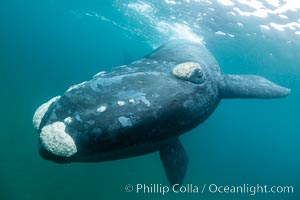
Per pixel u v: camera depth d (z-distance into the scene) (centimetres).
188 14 1418
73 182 1581
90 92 543
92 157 553
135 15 1544
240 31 1438
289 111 2352
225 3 1329
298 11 1280
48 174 1592
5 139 1611
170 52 862
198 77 680
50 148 504
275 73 1669
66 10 1708
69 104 531
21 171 1569
